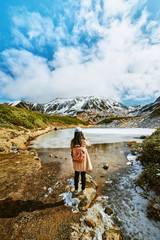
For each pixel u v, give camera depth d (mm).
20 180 3838
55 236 1936
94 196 3043
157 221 2178
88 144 3049
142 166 4676
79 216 2379
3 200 2861
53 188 3426
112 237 1855
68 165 5375
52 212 2494
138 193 3029
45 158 6605
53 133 21406
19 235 1964
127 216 2348
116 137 14406
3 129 12219
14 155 6699
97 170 4766
